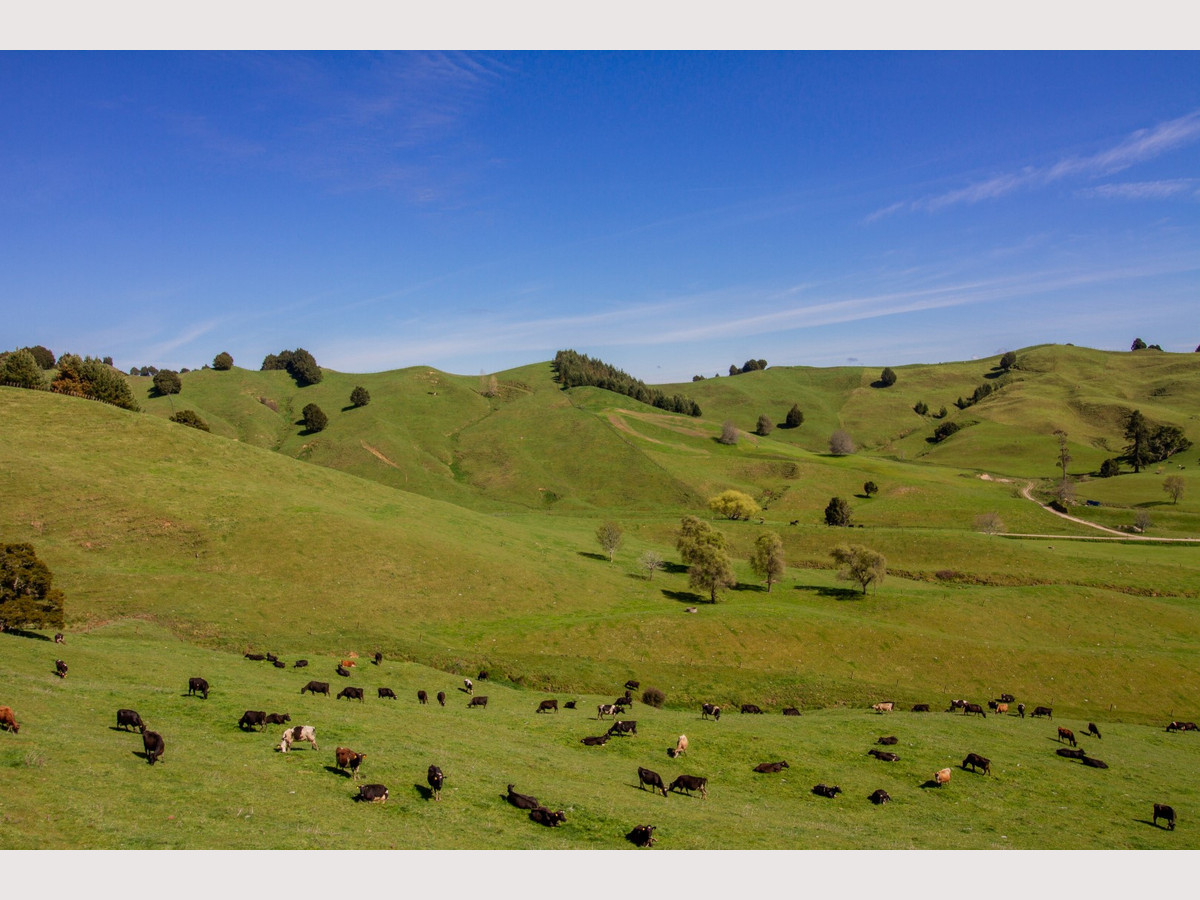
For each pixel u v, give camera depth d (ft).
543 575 245.45
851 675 185.06
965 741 125.49
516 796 75.61
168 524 213.66
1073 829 87.76
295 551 216.33
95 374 364.38
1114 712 169.58
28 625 124.57
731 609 222.89
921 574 306.14
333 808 66.08
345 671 145.38
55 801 55.06
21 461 223.71
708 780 98.37
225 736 84.89
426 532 261.03
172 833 54.24
